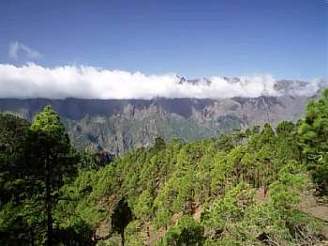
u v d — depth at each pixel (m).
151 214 92.62
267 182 62.22
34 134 19.88
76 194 22.03
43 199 20.58
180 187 84.38
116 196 112.50
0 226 19.64
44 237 20.97
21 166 19.83
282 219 22.16
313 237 19.94
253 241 24.86
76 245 21.58
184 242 43.06
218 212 42.59
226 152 91.19
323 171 18.83
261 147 73.50
